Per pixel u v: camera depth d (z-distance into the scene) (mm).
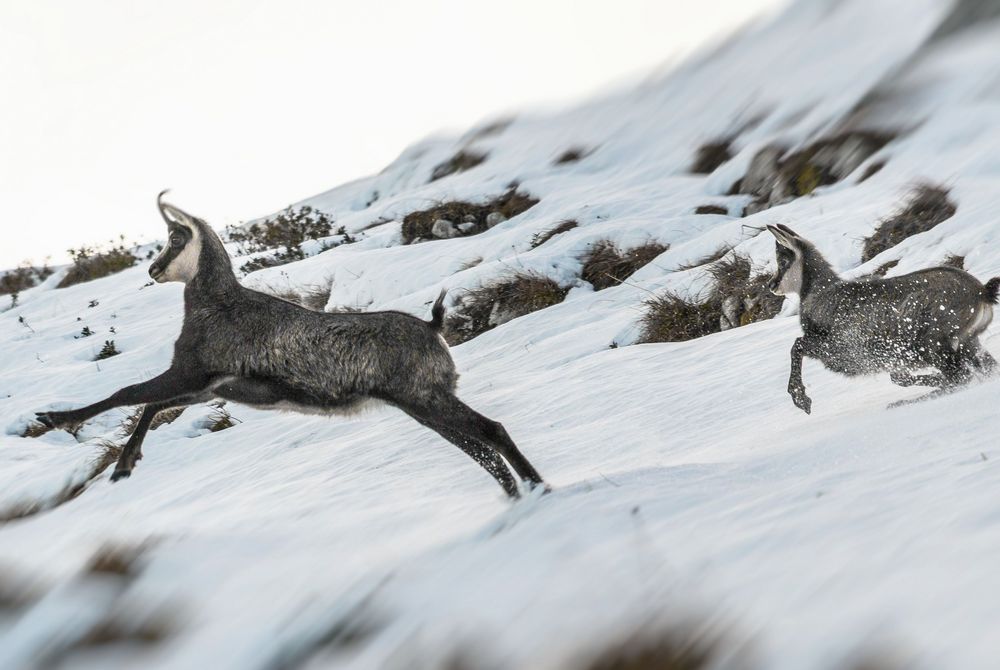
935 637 8062
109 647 11977
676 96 96000
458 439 19750
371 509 19875
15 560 17281
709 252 47625
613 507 14188
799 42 92000
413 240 68875
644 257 49656
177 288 64500
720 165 74312
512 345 42062
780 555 10734
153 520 22891
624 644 9227
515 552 12805
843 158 61000
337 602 11961
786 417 21797
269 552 15680
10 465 35406
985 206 37500
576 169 85312
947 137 55406
